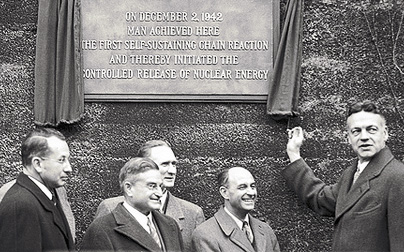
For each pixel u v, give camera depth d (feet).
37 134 15.38
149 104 20.31
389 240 16.25
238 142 20.24
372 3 20.61
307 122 20.30
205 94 20.21
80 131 20.18
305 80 20.42
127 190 15.25
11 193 14.84
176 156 20.18
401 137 20.31
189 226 18.33
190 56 20.26
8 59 20.48
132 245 14.85
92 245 14.90
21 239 14.42
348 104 20.38
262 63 20.27
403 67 20.45
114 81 20.24
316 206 19.24
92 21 20.33
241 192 17.46
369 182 16.65
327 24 20.54
